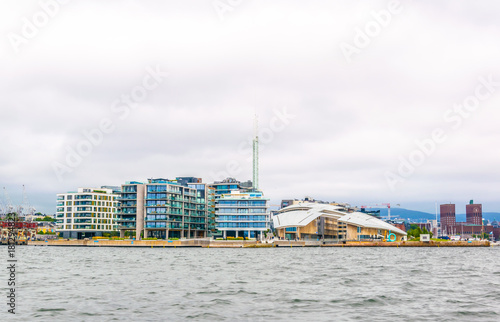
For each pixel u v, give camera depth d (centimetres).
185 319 3403
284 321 3338
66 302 4109
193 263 9469
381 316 3497
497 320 3344
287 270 7612
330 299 4281
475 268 8206
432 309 3762
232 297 4419
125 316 3500
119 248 19212
